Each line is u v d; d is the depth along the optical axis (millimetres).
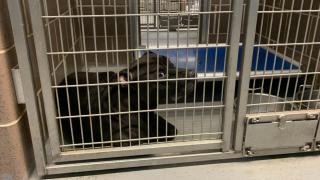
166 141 1341
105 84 1200
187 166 1350
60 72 1432
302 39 1619
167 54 1261
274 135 1323
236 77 1227
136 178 1272
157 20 1140
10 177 1217
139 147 1274
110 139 1304
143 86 1283
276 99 1462
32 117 1148
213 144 1319
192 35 1315
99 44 1541
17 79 1115
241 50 1199
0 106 1091
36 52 1054
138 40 1306
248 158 1400
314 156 1420
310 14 1412
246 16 1136
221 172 1312
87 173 1301
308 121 1318
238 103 1268
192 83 1317
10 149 1164
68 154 1239
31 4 988
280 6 1638
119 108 1270
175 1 1349
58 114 1257
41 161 1224
